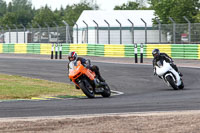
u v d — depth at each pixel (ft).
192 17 487.61
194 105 108.06
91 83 133.28
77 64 133.69
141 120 85.30
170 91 147.54
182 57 307.58
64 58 353.31
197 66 252.21
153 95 136.36
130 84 175.22
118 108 105.60
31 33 440.04
